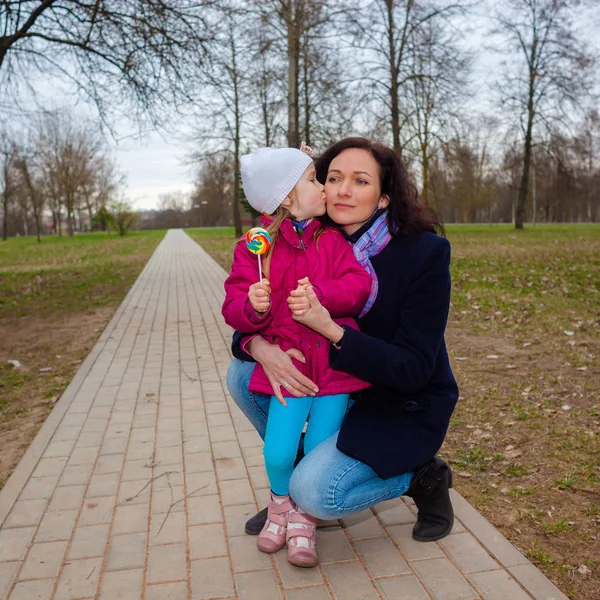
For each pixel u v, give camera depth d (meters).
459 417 4.58
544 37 27.72
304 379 2.39
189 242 37.19
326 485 2.36
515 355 6.22
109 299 11.66
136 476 3.67
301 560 2.60
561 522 3.03
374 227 2.52
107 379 5.84
